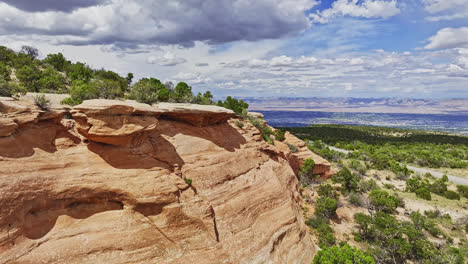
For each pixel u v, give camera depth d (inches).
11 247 575.8
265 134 2203.5
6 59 2593.5
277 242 971.3
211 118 1283.2
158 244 731.4
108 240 679.7
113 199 743.1
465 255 1136.2
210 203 927.7
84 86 1501.0
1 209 577.6
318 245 1201.4
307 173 2175.2
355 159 3198.8
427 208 1747.0
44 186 662.5
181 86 2219.5
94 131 744.3
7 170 623.8
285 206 1151.0
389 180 2447.1
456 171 3061.0
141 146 885.2
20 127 706.8
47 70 2257.6
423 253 1089.4
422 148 4955.7
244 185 1110.4
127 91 2679.6
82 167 751.7
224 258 803.4
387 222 1267.2
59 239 641.6
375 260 1093.1
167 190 791.7
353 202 1727.4
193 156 1051.9
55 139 782.5
